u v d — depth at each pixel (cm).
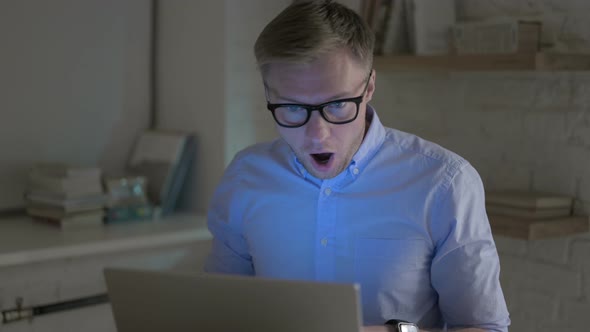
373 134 138
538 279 221
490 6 230
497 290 130
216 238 159
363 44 119
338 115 119
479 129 236
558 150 214
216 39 271
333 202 139
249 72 276
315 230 141
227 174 155
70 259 236
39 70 273
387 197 136
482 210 134
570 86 210
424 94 251
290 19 116
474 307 129
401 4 231
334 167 123
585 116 207
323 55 114
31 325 228
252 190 148
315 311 98
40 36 272
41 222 264
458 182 132
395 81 261
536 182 221
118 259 246
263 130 283
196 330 109
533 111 220
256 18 276
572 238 211
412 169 136
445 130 246
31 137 274
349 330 97
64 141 282
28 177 272
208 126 278
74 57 281
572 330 212
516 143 225
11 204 272
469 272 129
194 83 283
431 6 231
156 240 245
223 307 105
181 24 287
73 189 253
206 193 281
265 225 146
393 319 124
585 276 208
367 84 123
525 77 222
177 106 292
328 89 115
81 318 239
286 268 145
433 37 232
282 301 100
